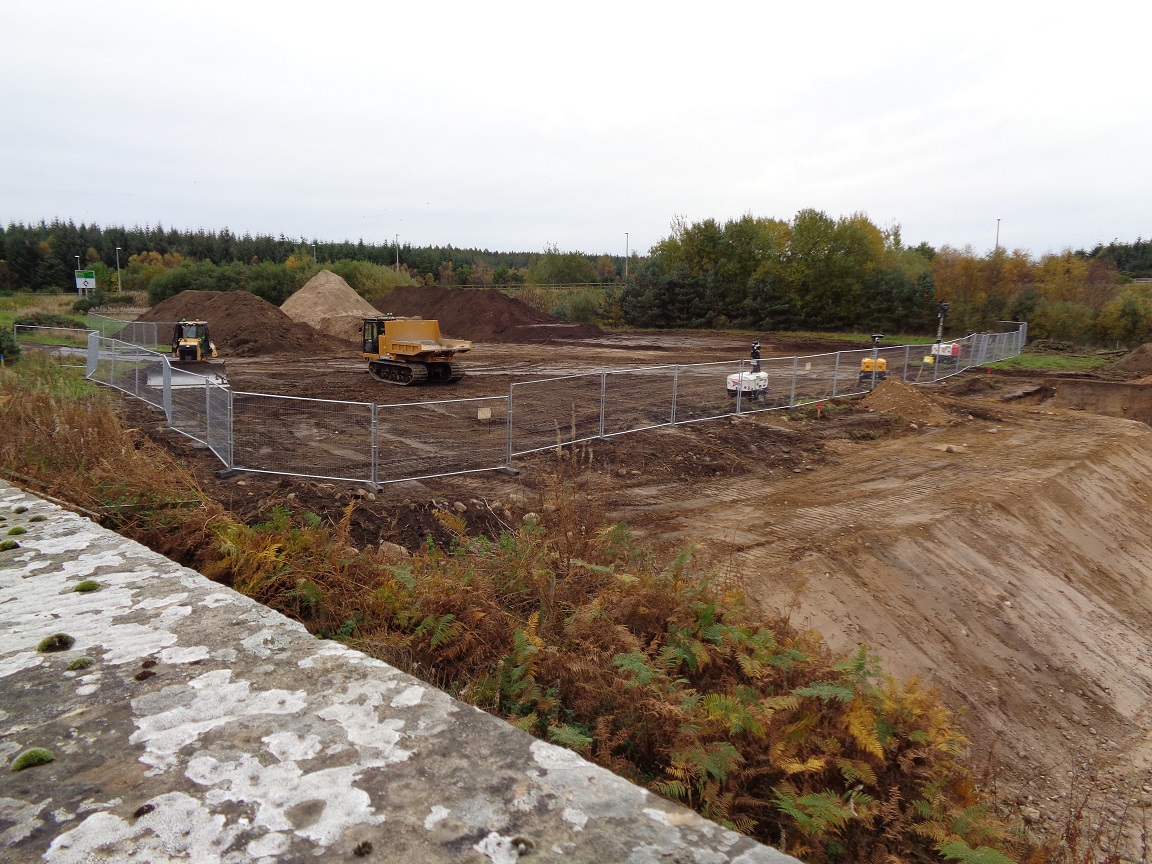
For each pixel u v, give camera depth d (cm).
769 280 5409
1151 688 1183
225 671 299
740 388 2114
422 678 502
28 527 504
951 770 606
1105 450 1961
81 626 341
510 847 200
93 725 257
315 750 245
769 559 1142
